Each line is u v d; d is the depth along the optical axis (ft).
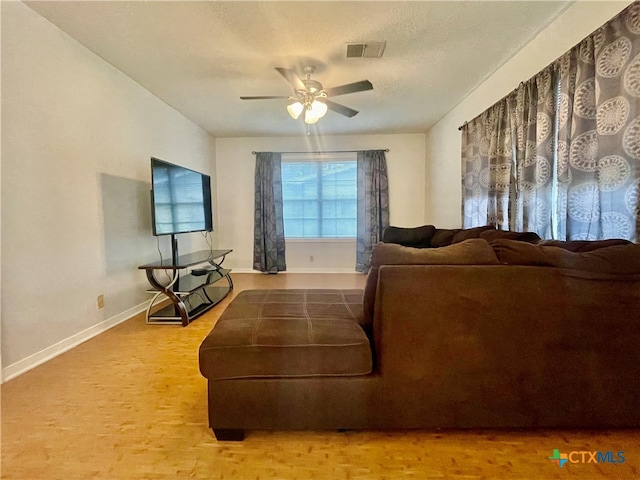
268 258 17.88
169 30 7.58
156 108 11.85
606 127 5.70
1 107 6.15
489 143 10.09
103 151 9.00
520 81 8.63
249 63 9.21
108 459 4.12
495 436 4.54
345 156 18.04
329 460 4.11
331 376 4.38
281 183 18.04
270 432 4.66
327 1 6.61
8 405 5.32
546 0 6.59
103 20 7.17
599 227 5.97
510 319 4.31
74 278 7.93
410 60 9.14
